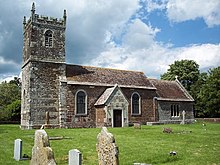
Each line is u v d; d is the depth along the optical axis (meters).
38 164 11.21
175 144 21.14
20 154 16.23
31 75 38.22
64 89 39.22
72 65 43.81
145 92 46.75
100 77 43.81
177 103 51.19
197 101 73.44
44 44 39.84
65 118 38.59
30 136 26.72
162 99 48.53
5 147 20.80
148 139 24.11
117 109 40.41
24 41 43.34
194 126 40.19
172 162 15.49
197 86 77.06
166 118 48.84
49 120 38.22
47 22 40.50
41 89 38.53
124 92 44.19
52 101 38.97
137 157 16.47
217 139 23.73
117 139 24.16
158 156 16.61
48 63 39.69
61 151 18.45
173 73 82.31
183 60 83.44
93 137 25.23
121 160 15.77
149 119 46.28
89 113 40.56
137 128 34.81
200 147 19.72
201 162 15.07
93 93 41.41
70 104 39.28
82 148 19.53
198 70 82.94
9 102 77.38
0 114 62.31
